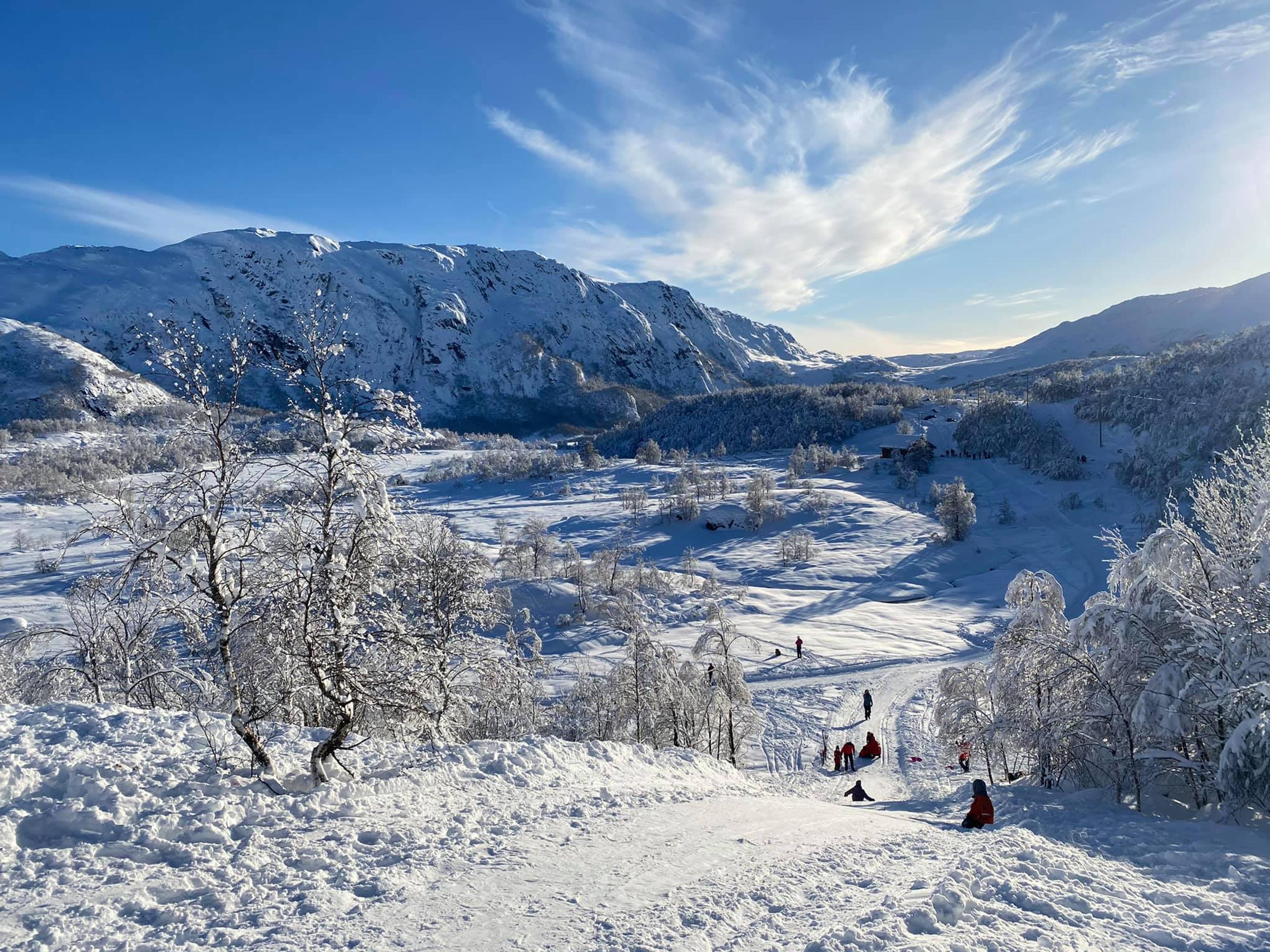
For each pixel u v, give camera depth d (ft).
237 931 19.11
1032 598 58.70
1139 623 45.60
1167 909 20.95
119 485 30.81
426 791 32.48
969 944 17.10
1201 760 42.47
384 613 34.83
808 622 206.18
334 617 32.04
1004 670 55.52
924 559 289.12
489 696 51.90
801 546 293.64
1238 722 39.14
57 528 311.27
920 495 408.46
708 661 104.99
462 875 23.54
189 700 46.37
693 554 311.06
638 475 528.22
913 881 22.91
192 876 22.24
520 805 32.22
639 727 84.94
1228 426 334.44
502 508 423.64
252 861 23.62
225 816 26.40
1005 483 422.00
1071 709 48.14
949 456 506.07
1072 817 37.60
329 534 32.45
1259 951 17.54
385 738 42.91
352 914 20.30
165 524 30.83
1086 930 18.67
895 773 89.71
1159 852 29.22
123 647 47.50
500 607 58.23
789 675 156.15
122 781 27.22
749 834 29.96
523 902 21.42
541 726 84.07
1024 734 50.98
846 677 151.84
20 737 30.58
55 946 18.01
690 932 19.21
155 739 32.30
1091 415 507.71
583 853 26.13
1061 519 342.44
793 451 576.61
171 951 17.90
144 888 21.34
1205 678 41.70
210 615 33.53
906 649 175.52
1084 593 230.27
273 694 33.35
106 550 259.80
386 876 23.13
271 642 31.94
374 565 33.42
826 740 107.65
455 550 49.29
